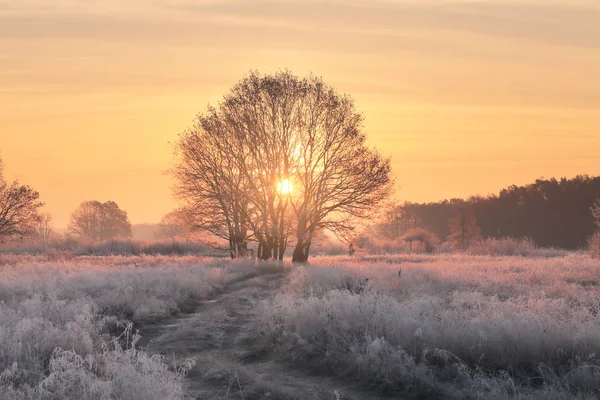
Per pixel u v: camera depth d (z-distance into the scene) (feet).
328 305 47.34
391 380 34.14
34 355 34.76
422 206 460.55
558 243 375.86
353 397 32.81
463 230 323.37
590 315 45.21
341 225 140.77
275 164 139.54
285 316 46.83
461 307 49.93
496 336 38.22
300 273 88.07
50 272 90.48
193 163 145.79
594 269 98.53
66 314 47.57
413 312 44.47
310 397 32.07
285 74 142.00
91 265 121.90
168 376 30.40
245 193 142.31
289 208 145.07
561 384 32.86
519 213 404.36
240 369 35.81
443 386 33.12
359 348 38.93
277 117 139.23
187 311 63.10
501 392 31.73
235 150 142.41
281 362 40.29
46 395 28.40
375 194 138.72
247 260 129.49
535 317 41.68
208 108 144.46
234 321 54.65
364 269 91.15
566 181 410.31
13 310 47.19
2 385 29.76
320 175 139.23
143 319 54.85
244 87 141.59
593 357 35.63
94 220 482.69
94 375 29.35
